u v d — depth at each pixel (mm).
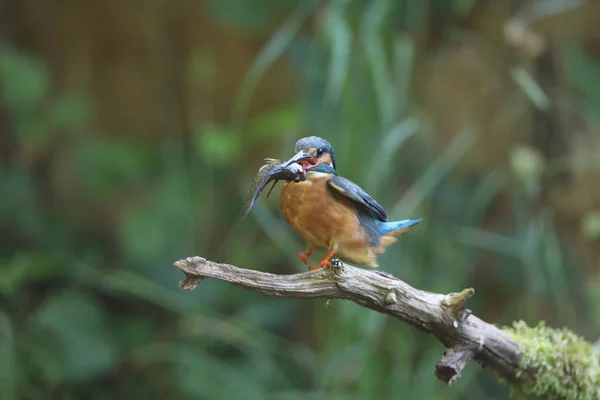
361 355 7820
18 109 10578
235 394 9258
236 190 11188
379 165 7508
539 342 4867
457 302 4410
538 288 9250
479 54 10805
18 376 8977
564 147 10211
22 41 11633
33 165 11195
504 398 9977
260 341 9945
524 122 10438
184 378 9414
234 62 11727
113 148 11008
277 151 11227
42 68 10625
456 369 4551
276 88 11531
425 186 8773
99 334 9781
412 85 10156
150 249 10227
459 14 10445
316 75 8922
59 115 10820
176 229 10531
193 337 9953
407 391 8164
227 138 10148
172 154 11234
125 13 11711
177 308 9906
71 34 11695
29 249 10664
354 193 4352
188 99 11750
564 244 10414
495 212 10938
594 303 10102
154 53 11805
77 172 11117
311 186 4359
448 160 10156
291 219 4469
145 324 10414
